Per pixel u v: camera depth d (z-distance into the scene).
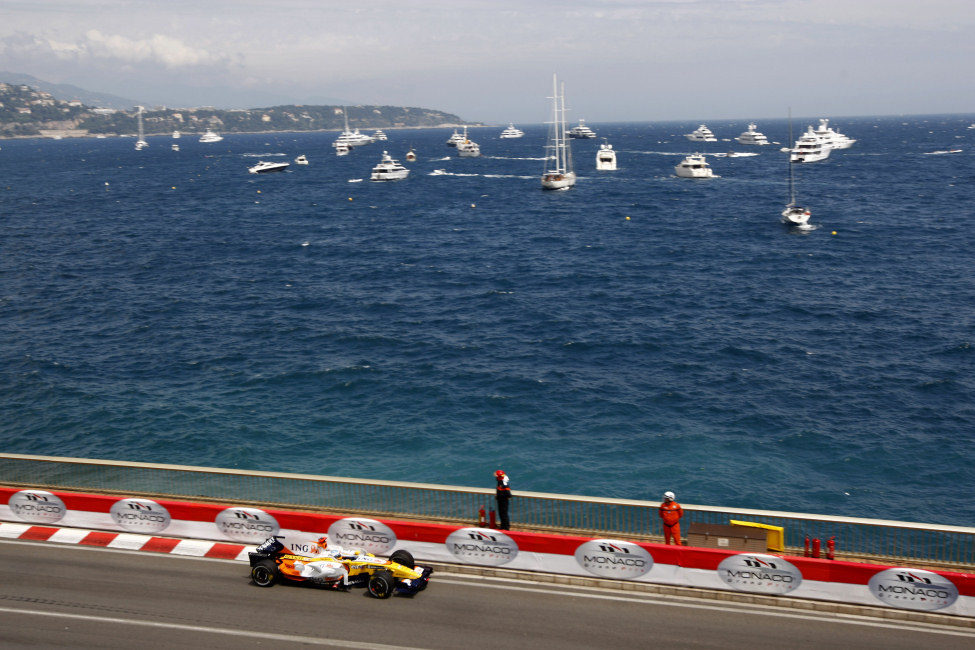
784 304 74.00
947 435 44.06
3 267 94.81
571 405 49.03
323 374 55.06
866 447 42.56
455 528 22.25
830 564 20.08
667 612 19.89
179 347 62.22
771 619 19.56
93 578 21.55
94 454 42.09
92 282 86.81
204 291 82.50
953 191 157.88
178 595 20.59
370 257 102.06
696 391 51.44
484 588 21.20
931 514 35.56
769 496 37.22
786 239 108.56
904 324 66.69
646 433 44.53
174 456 41.81
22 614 19.45
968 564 21.05
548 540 21.67
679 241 109.44
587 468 40.22
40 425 46.06
